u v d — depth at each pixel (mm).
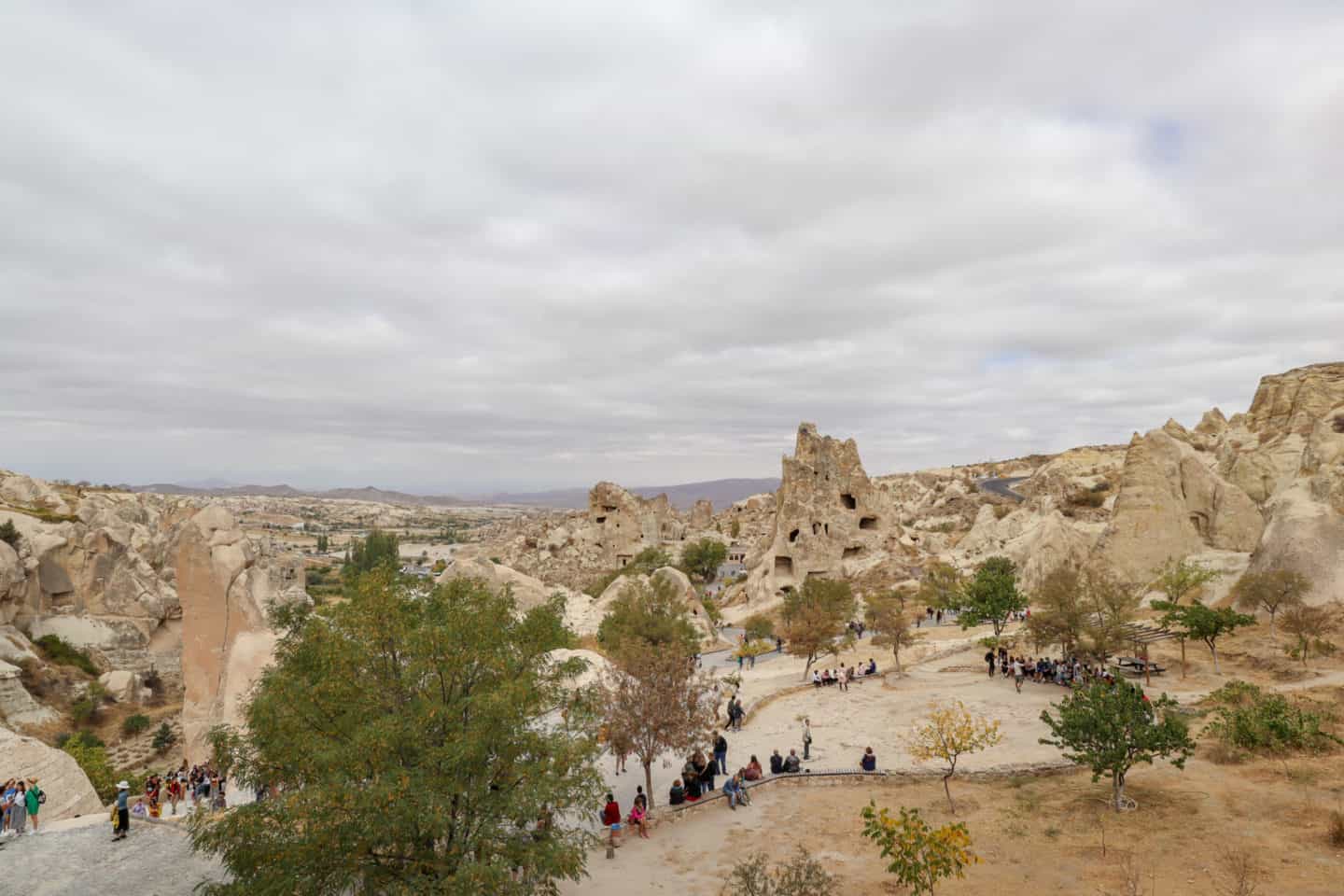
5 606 82438
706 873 24297
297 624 21641
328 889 17812
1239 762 28594
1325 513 51750
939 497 185250
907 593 91000
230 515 48469
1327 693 34750
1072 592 50719
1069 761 32406
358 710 19078
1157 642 51344
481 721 18391
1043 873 21578
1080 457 181750
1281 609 50625
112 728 77562
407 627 20172
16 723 68750
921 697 47000
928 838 18797
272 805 17453
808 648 55812
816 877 20547
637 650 40344
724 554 139250
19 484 120688
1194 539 66812
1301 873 19344
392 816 16891
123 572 96000
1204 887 19359
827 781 32656
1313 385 86438
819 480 106938
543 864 18422
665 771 36344
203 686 45094
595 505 151000
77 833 28188
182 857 25875
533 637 21656
